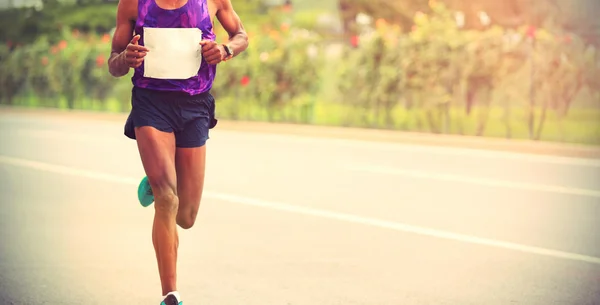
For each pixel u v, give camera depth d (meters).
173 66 13.32
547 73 43.25
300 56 50.47
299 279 16.69
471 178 29.86
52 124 51.84
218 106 54.12
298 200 25.38
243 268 17.52
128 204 24.88
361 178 29.62
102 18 85.38
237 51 13.84
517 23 65.88
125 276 16.86
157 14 13.27
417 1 68.88
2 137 43.69
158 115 13.37
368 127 47.78
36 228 21.48
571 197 26.42
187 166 13.84
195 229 21.28
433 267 17.70
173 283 12.98
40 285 16.14
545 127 45.62
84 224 21.97
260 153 36.62
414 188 27.64
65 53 65.19
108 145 40.00
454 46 44.47
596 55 44.22
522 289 16.09
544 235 20.89
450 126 45.16
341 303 15.12
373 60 47.09
